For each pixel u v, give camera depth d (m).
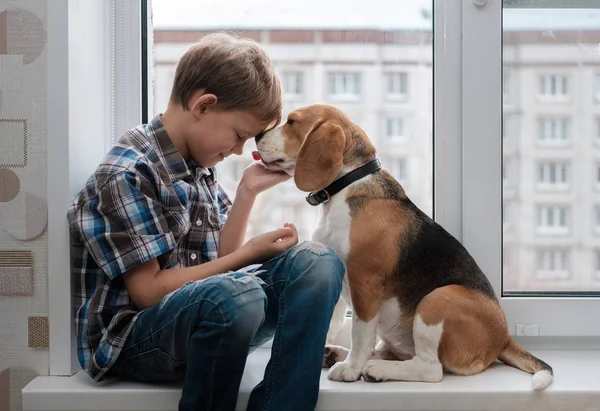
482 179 1.82
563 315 1.81
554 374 1.60
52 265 1.61
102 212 1.49
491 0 1.80
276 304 1.49
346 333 1.83
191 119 1.60
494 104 1.81
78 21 1.65
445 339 1.52
